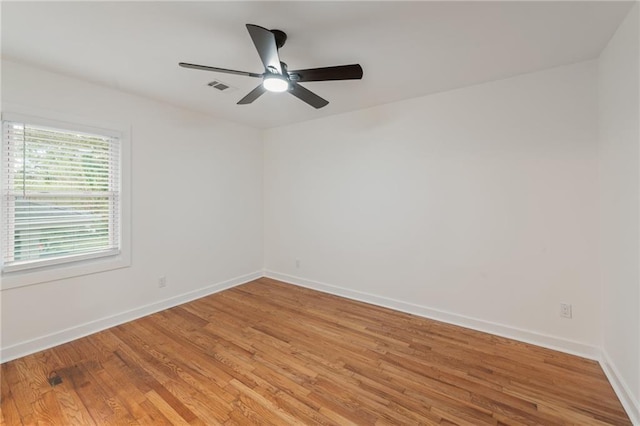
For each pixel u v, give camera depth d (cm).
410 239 319
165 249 330
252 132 435
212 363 224
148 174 312
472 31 189
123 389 194
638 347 165
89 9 167
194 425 166
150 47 209
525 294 256
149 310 316
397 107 323
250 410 177
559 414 173
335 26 184
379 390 195
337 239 377
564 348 240
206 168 372
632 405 170
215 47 209
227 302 351
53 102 245
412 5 164
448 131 291
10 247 232
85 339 260
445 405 181
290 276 428
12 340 229
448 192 293
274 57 176
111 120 281
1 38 196
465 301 286
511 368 218
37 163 242
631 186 173
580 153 231
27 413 173
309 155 400
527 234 254
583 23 180
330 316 312
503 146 263
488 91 269
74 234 266
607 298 213
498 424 166
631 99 171
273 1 160
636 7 161
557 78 239
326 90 289
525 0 159
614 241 199
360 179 354
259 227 448
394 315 315
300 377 208
